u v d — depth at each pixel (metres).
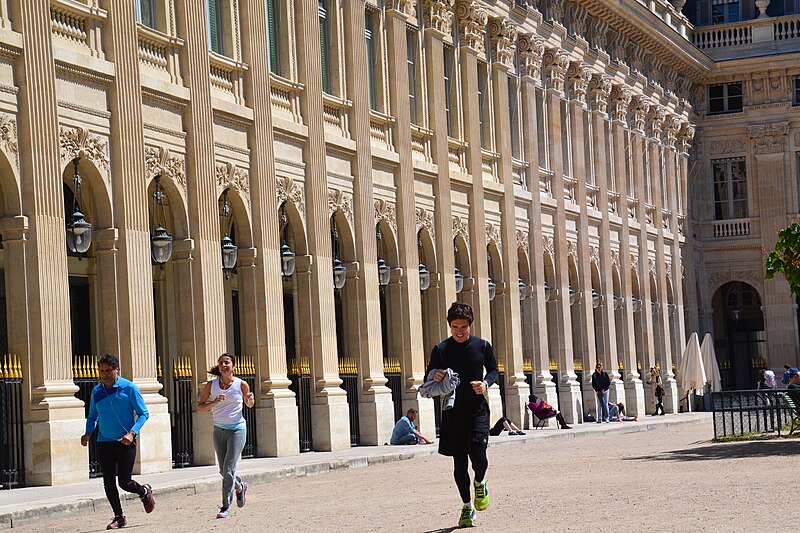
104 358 20.50
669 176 74.75
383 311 49.53
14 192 28.14
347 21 43.09
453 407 17.92
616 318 66.00
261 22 37.91
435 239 48.09
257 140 37.19
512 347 53.16
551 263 58.34
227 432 21.67
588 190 63.09
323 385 39.19
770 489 21.20
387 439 42.25
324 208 40.31
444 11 49.50
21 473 27.61
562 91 60.47
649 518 17.77
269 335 36.75
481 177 51.41
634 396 65.31
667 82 75.56
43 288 28.20
